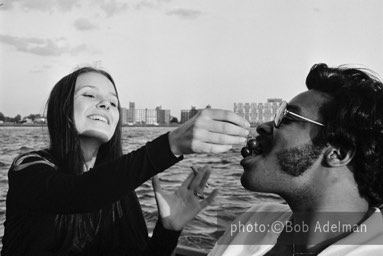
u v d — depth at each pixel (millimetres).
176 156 1530
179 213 2271
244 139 1465
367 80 1759
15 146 26016
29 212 1952
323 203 1752
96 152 2605
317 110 1724
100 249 2373
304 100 1765
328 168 1725
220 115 1456
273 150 1786
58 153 2336
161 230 2293
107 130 2453
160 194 2287
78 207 1639
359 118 1663
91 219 2334
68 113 2348
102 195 1587
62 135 2334
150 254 2305
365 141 1664
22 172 1871
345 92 1701
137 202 2600
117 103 2535
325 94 1752
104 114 2420
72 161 2336
